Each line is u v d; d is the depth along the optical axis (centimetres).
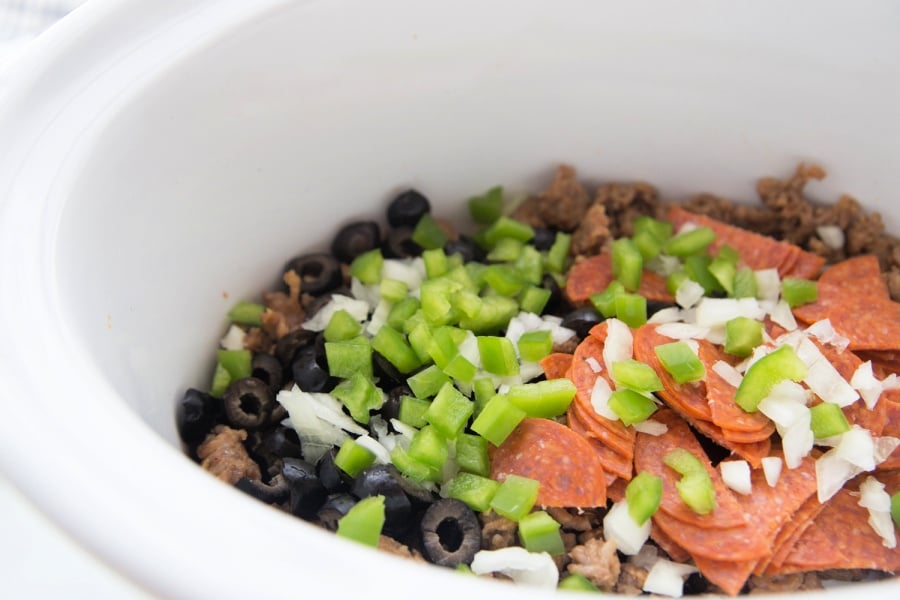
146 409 46
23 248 42
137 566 36
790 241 55
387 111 52
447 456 46
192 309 49
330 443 48
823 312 51
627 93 54
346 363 49
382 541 45
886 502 46
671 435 47
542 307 52
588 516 46
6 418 38
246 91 48
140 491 37
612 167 56
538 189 56
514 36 52
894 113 51
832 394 47
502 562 44
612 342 48
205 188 49
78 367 40
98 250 44
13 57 45
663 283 53
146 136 46
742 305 51
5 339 40
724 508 45
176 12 47
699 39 52
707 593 45
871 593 37
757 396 46
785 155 54
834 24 50
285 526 37
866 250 54
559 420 47
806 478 46
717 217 55
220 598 36
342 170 53
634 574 45
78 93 45
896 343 49
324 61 50
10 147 44
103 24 46
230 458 47
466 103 53
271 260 52
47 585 46
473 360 49
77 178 44
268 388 49
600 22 52
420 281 53
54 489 37
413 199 54
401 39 50
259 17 48
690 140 54
